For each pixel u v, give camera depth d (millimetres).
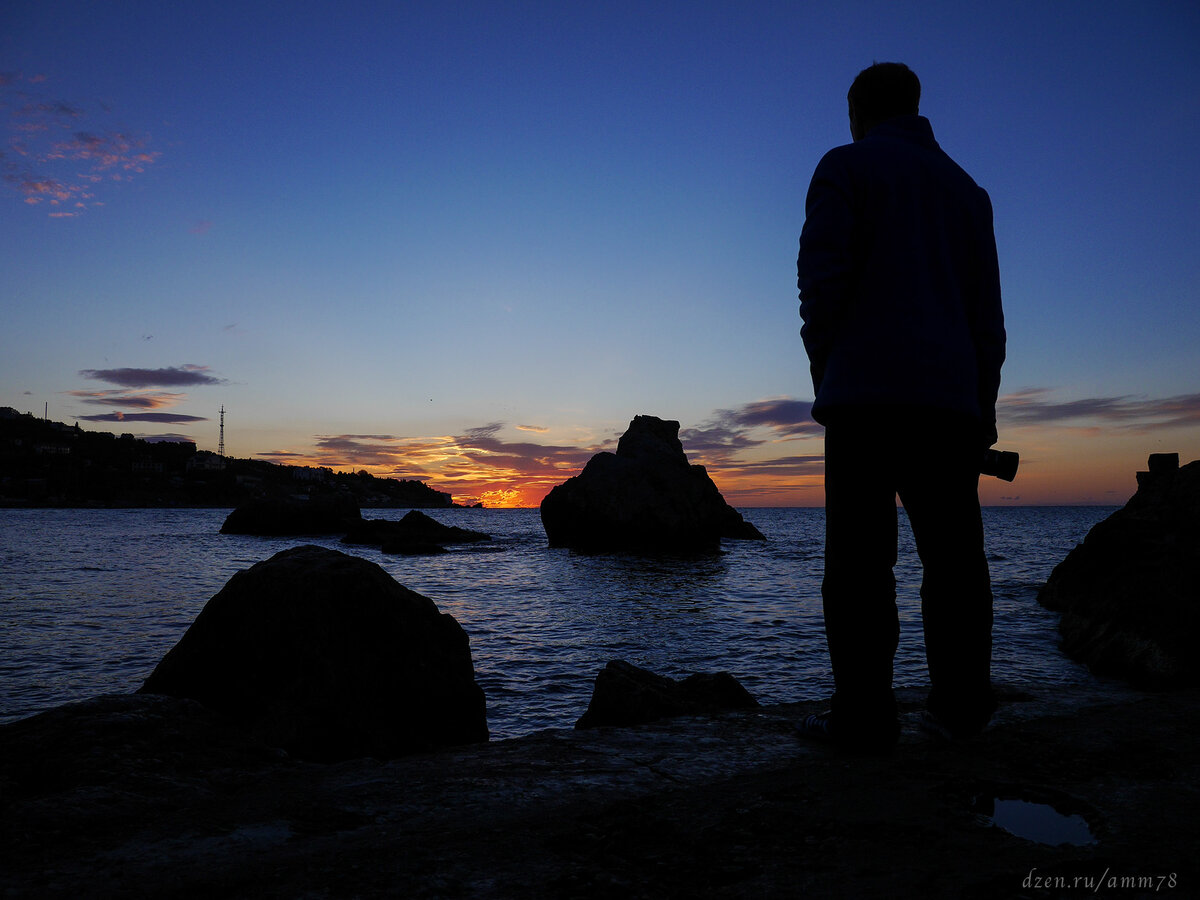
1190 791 1888
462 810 1839
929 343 2121
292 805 1904
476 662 12438
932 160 2359
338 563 5172
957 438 2166
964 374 2156
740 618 17734
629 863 1493
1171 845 1541
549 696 10062
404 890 1382
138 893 1406
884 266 2172
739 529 60594
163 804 1945
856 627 2232
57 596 21609
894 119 2453
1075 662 12047
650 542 46625
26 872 1508
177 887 1431
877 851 1518
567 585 26938
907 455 2162
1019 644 13617
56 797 1934
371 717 4762
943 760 2172
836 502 2262
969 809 1763
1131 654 10680
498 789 1998
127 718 2645
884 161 2252
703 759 2260
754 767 2164
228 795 2047
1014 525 99125
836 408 2158
